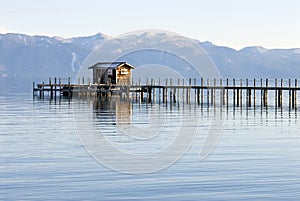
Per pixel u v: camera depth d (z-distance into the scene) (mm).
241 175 20812
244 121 42000
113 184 19438
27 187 18906
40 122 40750
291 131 34844
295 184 19359
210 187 19000
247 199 17547
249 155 25266
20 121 41469
